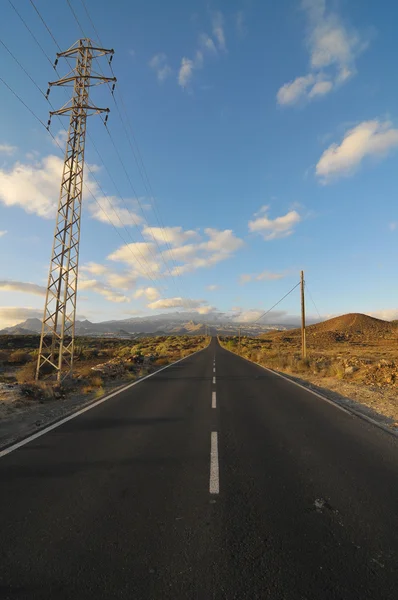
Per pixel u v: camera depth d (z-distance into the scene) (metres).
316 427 8.16
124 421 8.72
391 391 13.63
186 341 104.00
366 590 2.73
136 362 28.47
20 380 18.66
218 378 18.97
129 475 5.19
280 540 3.44
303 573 2.94
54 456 6.02
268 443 6.87
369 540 3.45
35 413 9.54
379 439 7.17
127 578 2.87
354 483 4.91
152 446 6.64
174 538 3.48
